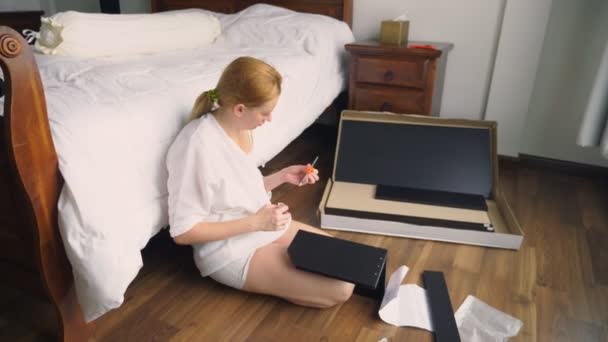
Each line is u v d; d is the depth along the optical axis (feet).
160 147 3.64
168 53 5.98
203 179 3.48
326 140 8.56
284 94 5.43
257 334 3.70
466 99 7.79
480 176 5.92
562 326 3.89
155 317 3.84
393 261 4.76
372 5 7.92
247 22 7.18
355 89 7.15
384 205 5.60
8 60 2.49
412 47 6.68
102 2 9.36
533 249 5.05
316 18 7.30
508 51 7.09
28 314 3.83
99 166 3.09
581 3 6.61
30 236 3.02
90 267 2.96
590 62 6.82
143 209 3.49
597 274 4.63
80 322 3.41
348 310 4.00
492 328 3.83
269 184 4.51
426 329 3.79
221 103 3.59
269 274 3.86
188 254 4.78
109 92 3.70
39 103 2.72
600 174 7.17
